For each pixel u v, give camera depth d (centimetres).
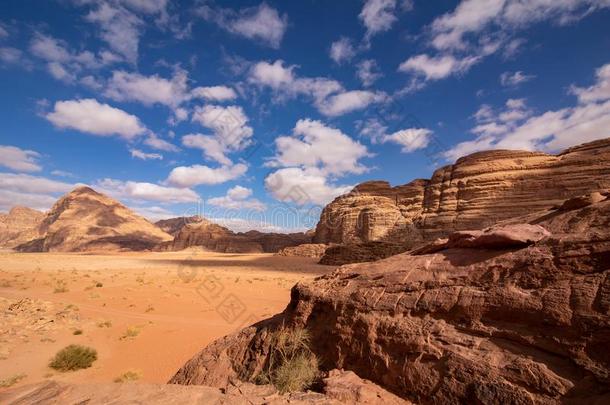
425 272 709
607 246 493
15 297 2739
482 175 7981
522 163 7588
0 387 1140
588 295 470
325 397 570
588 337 441
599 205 599
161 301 2809
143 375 1320
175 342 1730
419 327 617
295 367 702
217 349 1005
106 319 2175
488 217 7344
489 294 570
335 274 931
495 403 458
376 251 7238
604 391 400
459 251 716
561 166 7006
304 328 849
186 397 537
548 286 518
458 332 571
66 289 3203
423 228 8369
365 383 612
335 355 725
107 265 7450
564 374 436
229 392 573
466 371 508
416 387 552
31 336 1708
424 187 9775
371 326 685
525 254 580
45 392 526
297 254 11306
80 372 1345
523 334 499
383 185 11112
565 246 538
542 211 789
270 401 536
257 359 862
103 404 493
